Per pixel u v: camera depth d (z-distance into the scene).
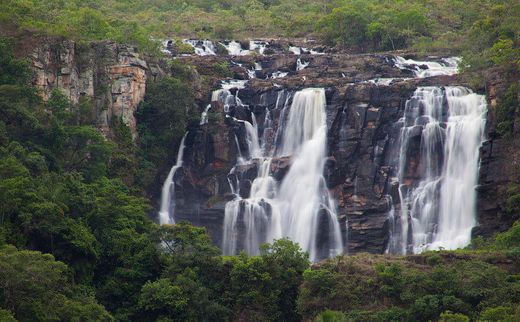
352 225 124.56
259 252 125.81
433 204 122.69
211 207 129.88
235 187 131.38
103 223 102.19
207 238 101.88
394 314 90.25
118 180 118.69
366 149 128.12
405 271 94.12
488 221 117.50
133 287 97.81
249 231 126.81
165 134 131.75
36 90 116.38
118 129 128.38
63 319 83.75
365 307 92.69
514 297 88.44
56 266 84.69
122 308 96.44
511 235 101.75
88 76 127.44
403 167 126.31
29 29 124.38
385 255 102.88
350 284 94.44
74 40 128.38
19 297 81.62
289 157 131.00
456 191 121.69
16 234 91.94
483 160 119.38
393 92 131.00
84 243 94.88
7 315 76.62
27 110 111.81
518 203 111.75
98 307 87.56
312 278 94.62
